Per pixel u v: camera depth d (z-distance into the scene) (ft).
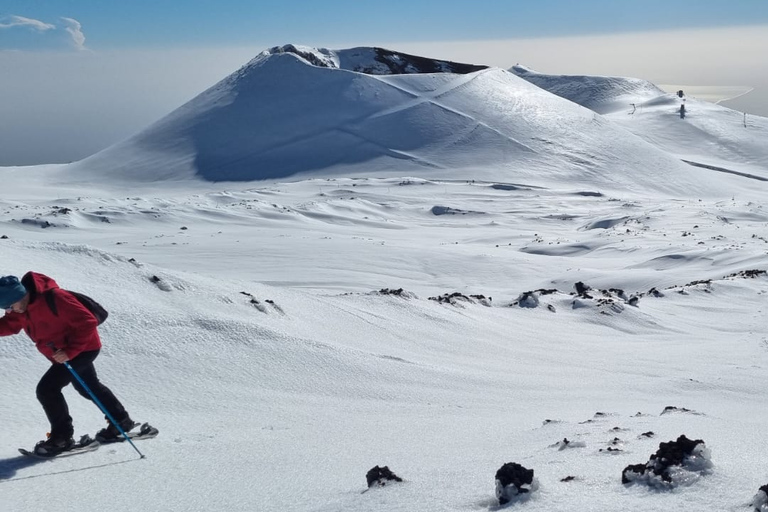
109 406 20.77
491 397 35.76
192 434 23.03
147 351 33.53
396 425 25.54
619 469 13.51
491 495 12.32
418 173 522.88
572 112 640.17
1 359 28.71
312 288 139.74
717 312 88.94
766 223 253.85
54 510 14.88
